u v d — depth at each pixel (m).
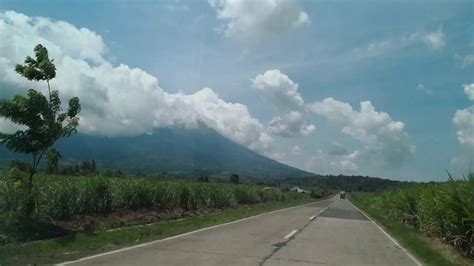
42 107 12.13
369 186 156.75
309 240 14.27
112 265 8.68
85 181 16.55
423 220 17.42
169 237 13.45
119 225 15.85
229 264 9.27
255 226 18.31
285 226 18.98
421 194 17.73
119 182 19.77
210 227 17.00
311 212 31.44
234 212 27.27
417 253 12.43
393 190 30.14
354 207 47.97
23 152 12.27
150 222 17.91
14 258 9.09
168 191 23.58
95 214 16.47
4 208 11.52
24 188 12.05
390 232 18.73
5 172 13.28
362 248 13.06
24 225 11.62
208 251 10.88
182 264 9.02
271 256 10.62
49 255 9.55
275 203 46.88
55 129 12.41
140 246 11.36
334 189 168.88
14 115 11.86
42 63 12.34
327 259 10.65
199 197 28.22
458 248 13.14
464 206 12.22
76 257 9.45
